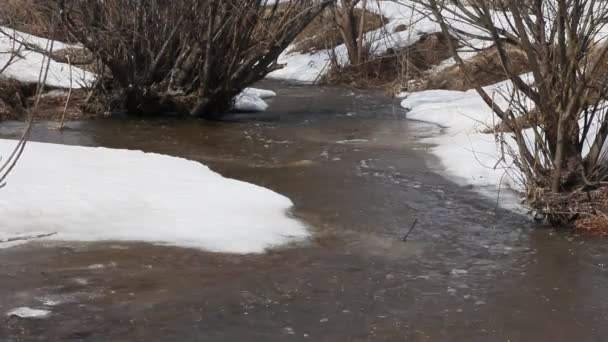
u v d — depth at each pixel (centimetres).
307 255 634
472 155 983
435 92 1684
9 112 1254
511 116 767
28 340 464
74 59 1424
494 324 516
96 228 656
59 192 718
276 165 983
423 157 1034
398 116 1446
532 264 636
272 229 690
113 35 1273
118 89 1355
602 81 736
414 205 802
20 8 1324
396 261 633
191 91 1363
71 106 1342
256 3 1341
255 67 1378
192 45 1338
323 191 850
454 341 488
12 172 759
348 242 676
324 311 526
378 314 525
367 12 2270
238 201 750
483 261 642
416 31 2098
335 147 1108
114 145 1091
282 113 1480
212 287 555
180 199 737
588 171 754
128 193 737
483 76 1702
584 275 612
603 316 534
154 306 519
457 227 733
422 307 540
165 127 1258
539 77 729
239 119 1383
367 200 816
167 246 629
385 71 2047
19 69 1405
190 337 478
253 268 596
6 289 536
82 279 558
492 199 828
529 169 766
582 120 916
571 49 703
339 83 2044
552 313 537
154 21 1329
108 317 500
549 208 734
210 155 1043
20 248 610
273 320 507
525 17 755
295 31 1379
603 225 720
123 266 584
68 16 1238
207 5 1295
